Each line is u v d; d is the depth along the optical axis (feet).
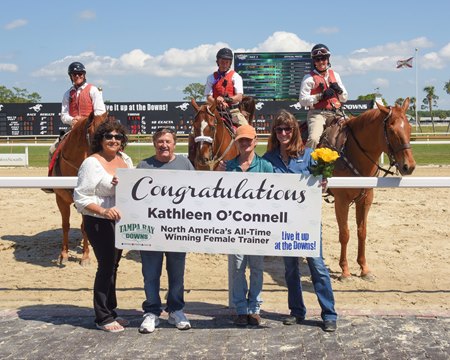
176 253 16.12
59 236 30.53
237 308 16.31
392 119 19.88
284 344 15.03
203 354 14.47
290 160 16.21
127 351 14.73
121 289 20.70
